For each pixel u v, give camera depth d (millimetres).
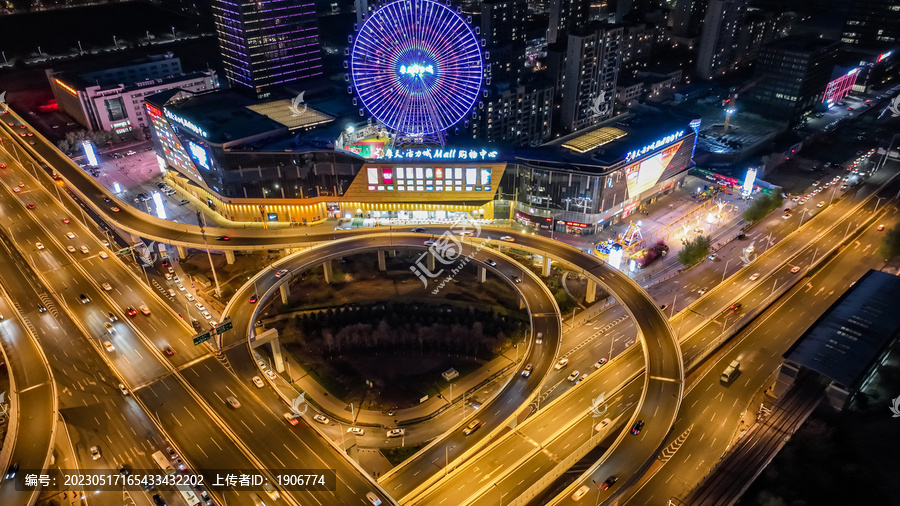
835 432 126500
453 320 167000
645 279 181500
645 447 112812
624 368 140500
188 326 145500
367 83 188125
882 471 118500
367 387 146750
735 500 109438
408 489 106812
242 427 115562
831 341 138750
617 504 109750
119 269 170500
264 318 169125
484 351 157375
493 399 124562
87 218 198750
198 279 181000
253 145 195625
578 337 159750
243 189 198375
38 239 185375
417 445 129000
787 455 121000
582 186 194250
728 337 153500
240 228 196625
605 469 108688
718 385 139875
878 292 155750
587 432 121625
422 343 159500
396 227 192125
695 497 110000
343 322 166750
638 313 149000
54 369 131750
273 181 198125
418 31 181875
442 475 109125
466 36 182125
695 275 182875
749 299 167375
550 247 179500
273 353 147375
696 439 125625
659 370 131625
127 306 153875
